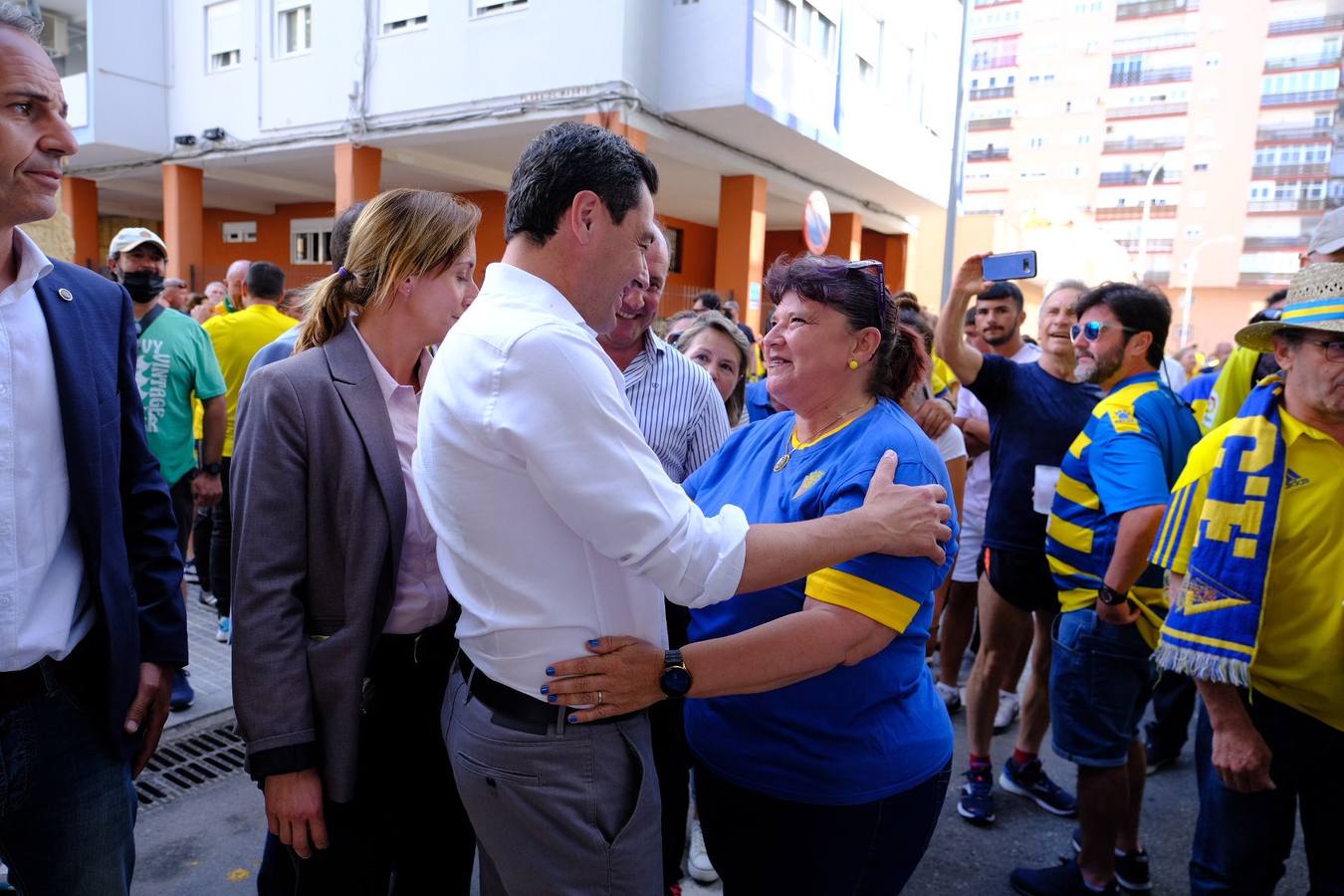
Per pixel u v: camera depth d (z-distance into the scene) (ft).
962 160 39.37
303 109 38.40
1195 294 210.18
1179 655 6.23
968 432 13.29
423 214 5.62
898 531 4.55
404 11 35.09
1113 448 8.04
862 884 5.39
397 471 5.51
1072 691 8.41
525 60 32.35
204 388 13.01
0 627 4.78
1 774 4.93
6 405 4.77
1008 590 10.30
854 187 46.57
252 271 15.03
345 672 5.28
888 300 5.37
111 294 5.55
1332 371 5.74
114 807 5.45
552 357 3.93
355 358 5.62
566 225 4.28
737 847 5.55
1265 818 6.29
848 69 39.11
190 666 13.55
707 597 4.14
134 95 42.83
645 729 4.68
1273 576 6.07
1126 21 212.84
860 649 4.73
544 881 4.41
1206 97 206.28
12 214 4.59
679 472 8.16
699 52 31.96
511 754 4.32
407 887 6.29
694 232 55.62
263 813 9.80
